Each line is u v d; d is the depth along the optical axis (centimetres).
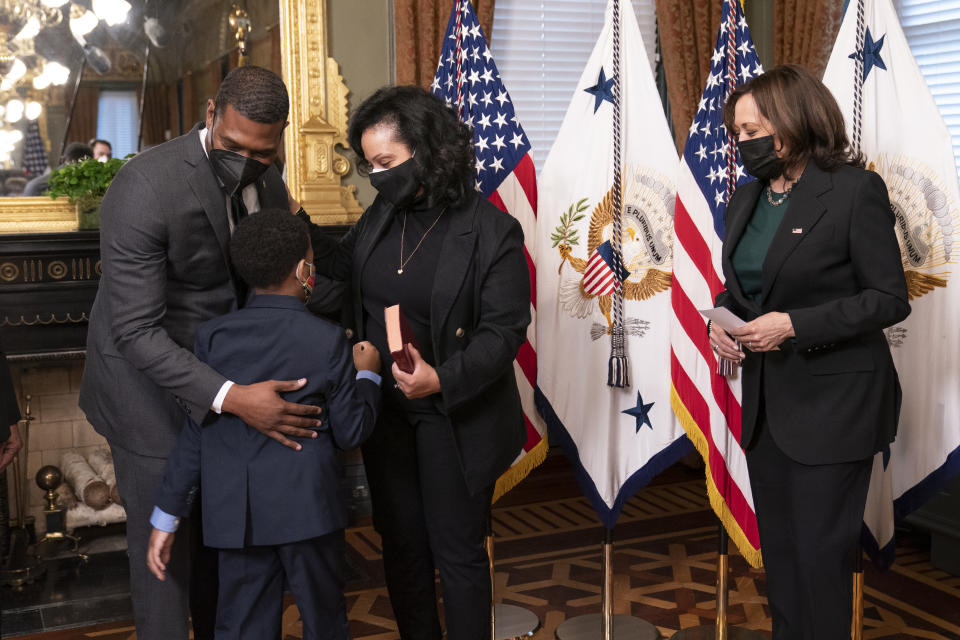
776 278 227
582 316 304
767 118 223
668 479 515
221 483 212
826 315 215
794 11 474
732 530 294
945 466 277
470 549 242
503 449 237
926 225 273
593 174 299
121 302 215
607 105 296
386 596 350
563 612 334
